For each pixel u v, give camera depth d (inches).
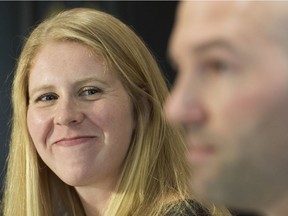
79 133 156.2
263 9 27.2
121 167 166.1
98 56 156.2
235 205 27.7
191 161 28.3
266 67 27.0
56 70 155.8
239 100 27.2
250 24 27.3
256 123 27.0
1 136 247.6
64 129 156.9
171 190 159.2
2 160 251.3
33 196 183.3
